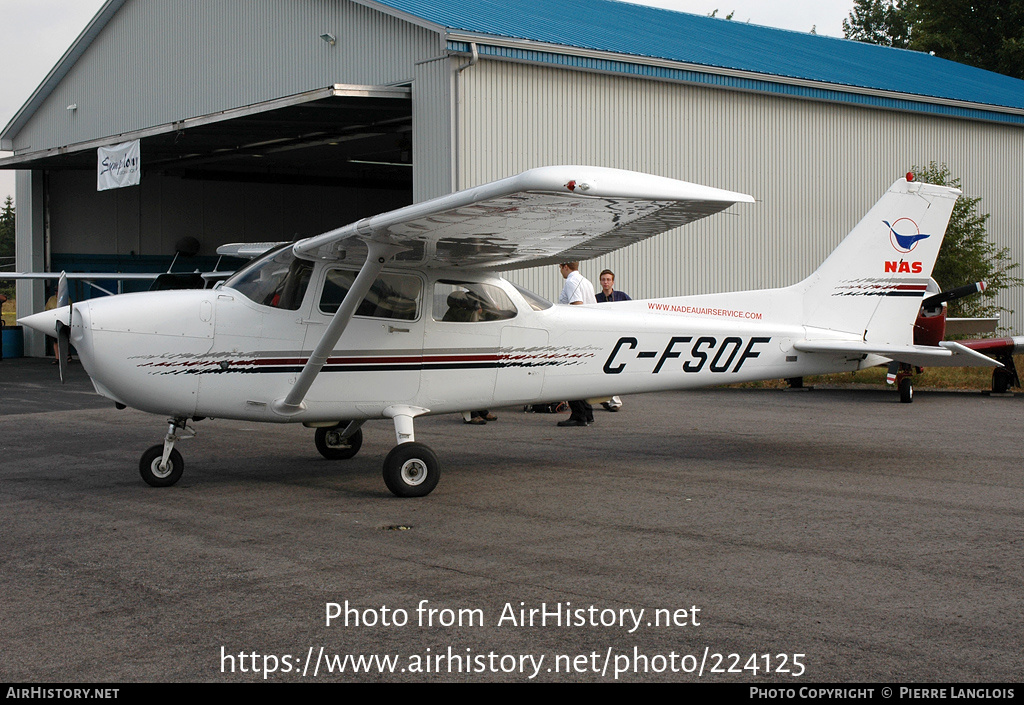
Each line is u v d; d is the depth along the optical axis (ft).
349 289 20.59
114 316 20.39
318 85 52.60
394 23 47.39
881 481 22.45
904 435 30.27
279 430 32.42
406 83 46.93
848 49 78.59
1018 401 40.73
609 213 17.19
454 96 44.14
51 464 25.68
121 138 59.36
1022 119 67.92
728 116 54.29
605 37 52.75
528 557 15.76
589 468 24.45
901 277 27.02
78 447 28.96
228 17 58.65
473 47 43.73
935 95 62.95
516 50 45.42
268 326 21.34
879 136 61.21
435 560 15.60
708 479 22.84
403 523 18.29
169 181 83.30
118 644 11.87
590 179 15.16
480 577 14.62
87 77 71.26
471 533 17.44
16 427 33.81
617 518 18.65
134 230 81.71
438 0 52.47
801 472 23.75
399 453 20.75
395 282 22.07
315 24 52.49
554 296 48.85
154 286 52.19
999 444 28.27
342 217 93.81
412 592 13.89
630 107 50.26
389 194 96.99
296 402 21.17
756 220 55.88
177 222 83.97
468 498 20.68
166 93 64.39
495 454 26.84
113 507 19.85
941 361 24.99
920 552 15.96
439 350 22.41
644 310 25.00
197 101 61.87
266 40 56.03
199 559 15.72
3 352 75.31
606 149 49.44
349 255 21.29
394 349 22.00
